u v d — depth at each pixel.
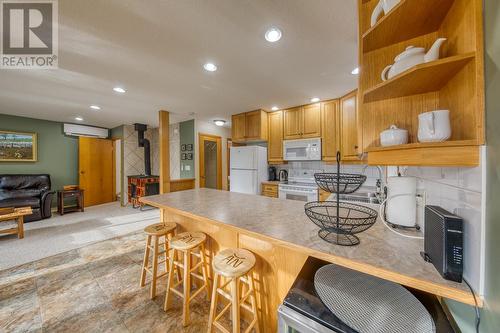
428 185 0.90
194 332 1.35
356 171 3.21
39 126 4.43
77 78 2.28
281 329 0.73
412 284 0.60
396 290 0.79
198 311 1.52
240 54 1.79
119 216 4.18
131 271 2.06
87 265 2.18
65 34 1.51
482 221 0.51
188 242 1.48
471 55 0.55
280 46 1.67
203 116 4.20
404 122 0.91
